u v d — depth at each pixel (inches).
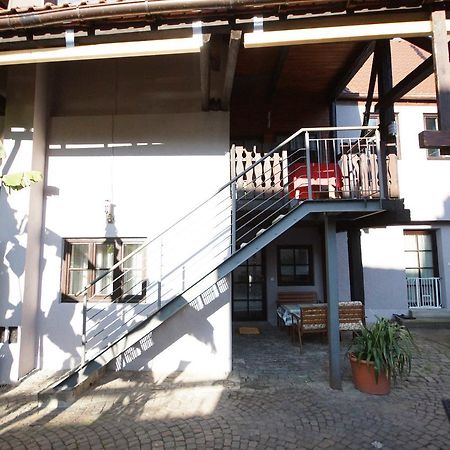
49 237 206.4
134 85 219.6
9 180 152.6
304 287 319.3
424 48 160.2
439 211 315.0
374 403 150.0
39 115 203.8
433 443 120.3
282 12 140.5
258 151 289.3
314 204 167.3
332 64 237.3
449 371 187.5
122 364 196.5
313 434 126.1
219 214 205.2
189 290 166.2
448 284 316.8
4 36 151.9
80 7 138.2
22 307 185.9
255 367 198.4
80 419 138.7
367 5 138.9
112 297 205.3
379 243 319.0
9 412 145.6
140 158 210.2
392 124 181.3
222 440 122.6
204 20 143.8
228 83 178.9
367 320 312.3
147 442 122.0
